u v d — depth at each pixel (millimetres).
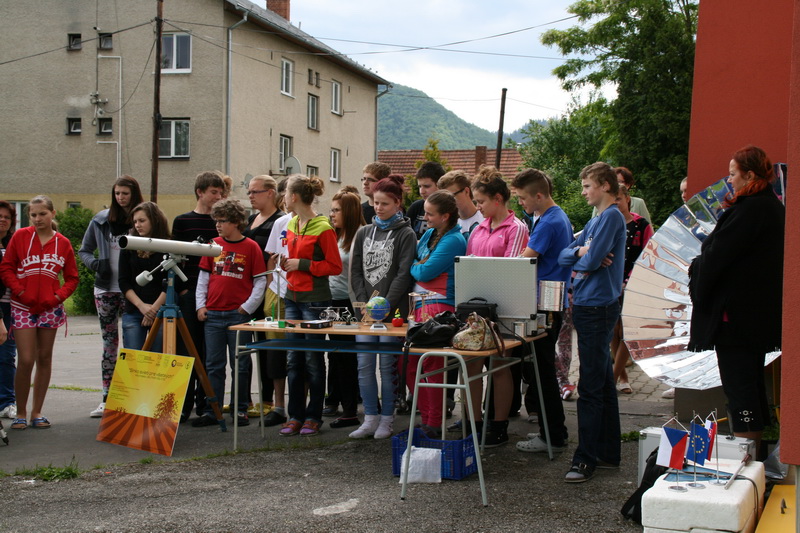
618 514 4277
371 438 6156
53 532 4207
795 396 3506
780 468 4633
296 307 6492
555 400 5547
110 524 4309
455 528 4117
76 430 6559
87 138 27094
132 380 6078
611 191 4930
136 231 6633
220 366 6699
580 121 30375
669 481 3877
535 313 5152
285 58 29328
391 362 6121
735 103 6195
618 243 4902
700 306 4422
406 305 6137
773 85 6098
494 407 5910
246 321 6691
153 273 6633
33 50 27422
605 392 5121
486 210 5715
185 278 6242
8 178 27938
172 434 5793
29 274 6566
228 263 6633
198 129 25797
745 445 4184
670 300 5895
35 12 27281
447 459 4957
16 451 5898
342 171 34250
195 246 6289
